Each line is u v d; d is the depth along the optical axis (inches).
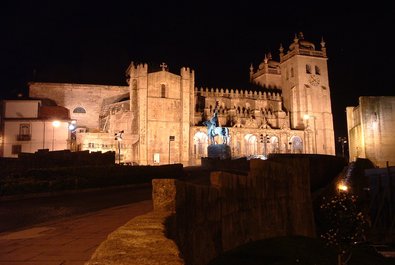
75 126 3405.5
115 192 1312.7
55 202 1031.6
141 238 224.4
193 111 4097.0
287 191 981.2
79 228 598.5
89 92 4008.4
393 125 2364.7
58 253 428.5
